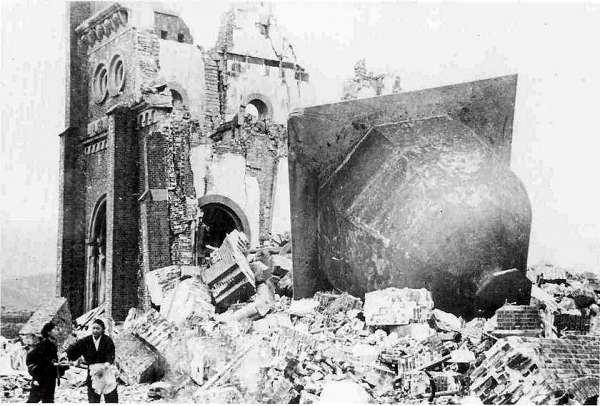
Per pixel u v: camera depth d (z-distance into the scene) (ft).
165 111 75.56
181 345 56.70
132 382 56.24
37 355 47.32
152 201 73.72
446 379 46.24
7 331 83.41
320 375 48.70
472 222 59.00
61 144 86.63
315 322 60.85
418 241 59.41
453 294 58.80
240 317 63.93
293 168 67.62
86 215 86.22
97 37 86.48
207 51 88.53
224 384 49.75
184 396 51.98
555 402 42.91
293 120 67.10
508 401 43.78
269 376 48.19
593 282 63.67
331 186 66.03
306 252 67.82
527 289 58.49
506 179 61.67
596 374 45.29
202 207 80.74
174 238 74.49
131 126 76.84
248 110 93.40
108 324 72.49
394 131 63.77
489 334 51.44
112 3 82.28
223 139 84.48
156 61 82.02
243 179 84.48
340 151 65.72
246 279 68.28
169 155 75.10
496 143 63.57
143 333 60.29
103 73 85.76
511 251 60.03
